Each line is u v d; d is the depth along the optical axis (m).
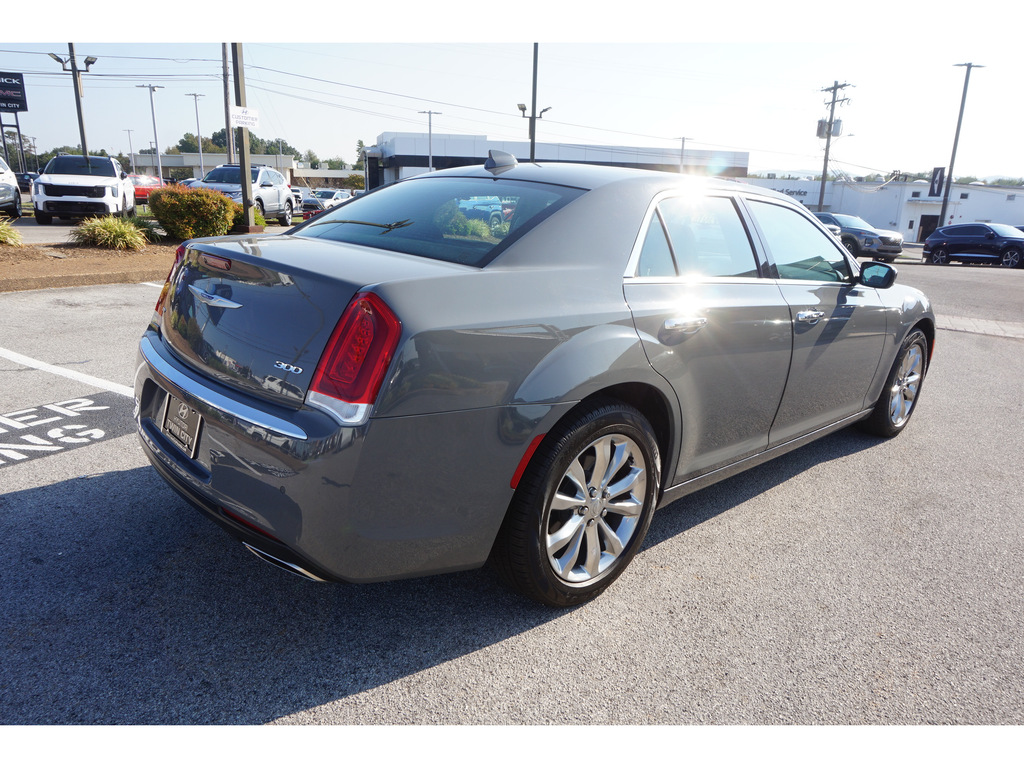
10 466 3.43
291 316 2.05
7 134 53.16
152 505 3.12
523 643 2.36
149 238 12.80
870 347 3.97
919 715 2.12
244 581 2.60
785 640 2.45
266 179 20.95
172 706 1.97
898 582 2.89
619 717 2.04
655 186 2.88
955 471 4.21
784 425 3.45
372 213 2.93
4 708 1.92
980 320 10.65
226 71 29.16
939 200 52.72
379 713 2.00
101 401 4.40
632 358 2.44
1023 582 2.94
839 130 44.72
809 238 3.63
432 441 2.01
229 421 2.06
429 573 2.19
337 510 1.94
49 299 7.57
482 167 3.19
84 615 2.34
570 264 2.46
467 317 2.07
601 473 2.48
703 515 3.45
